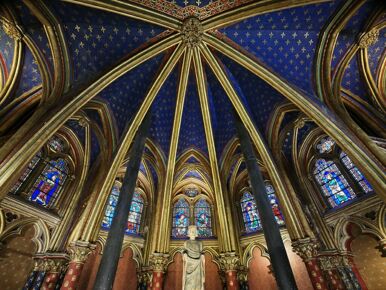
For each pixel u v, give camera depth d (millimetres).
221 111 15172
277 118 13109
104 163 12422
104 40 10867
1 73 9875
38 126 8062
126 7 9672
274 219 7816
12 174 6746
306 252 9625
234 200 15141
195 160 16656
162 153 15344
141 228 13883
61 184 11828
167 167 14508
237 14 10398
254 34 11383
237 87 13547
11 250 12555
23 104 9992
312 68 10875
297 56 11195
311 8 9750
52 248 9867
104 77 10750
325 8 9594
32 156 7430
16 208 9539
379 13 8797
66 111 9094
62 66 10062
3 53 9742
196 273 6344
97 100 12070
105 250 6906
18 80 9938
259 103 13602
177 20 11125
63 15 9547
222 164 15328
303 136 13312
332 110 9695
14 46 9570
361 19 9359
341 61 10312
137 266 12273
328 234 10266
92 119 12570
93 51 10875
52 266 9406
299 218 10570
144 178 15906
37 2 8664
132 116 12781
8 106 9586
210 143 14594
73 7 9406
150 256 12367
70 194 11750
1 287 12266
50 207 11008
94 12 9812
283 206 11055
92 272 11258
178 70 13539
